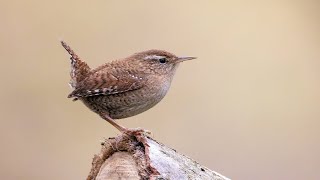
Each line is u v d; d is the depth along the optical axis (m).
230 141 15.56
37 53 16.92
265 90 17.02
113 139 7.75
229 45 18.05
